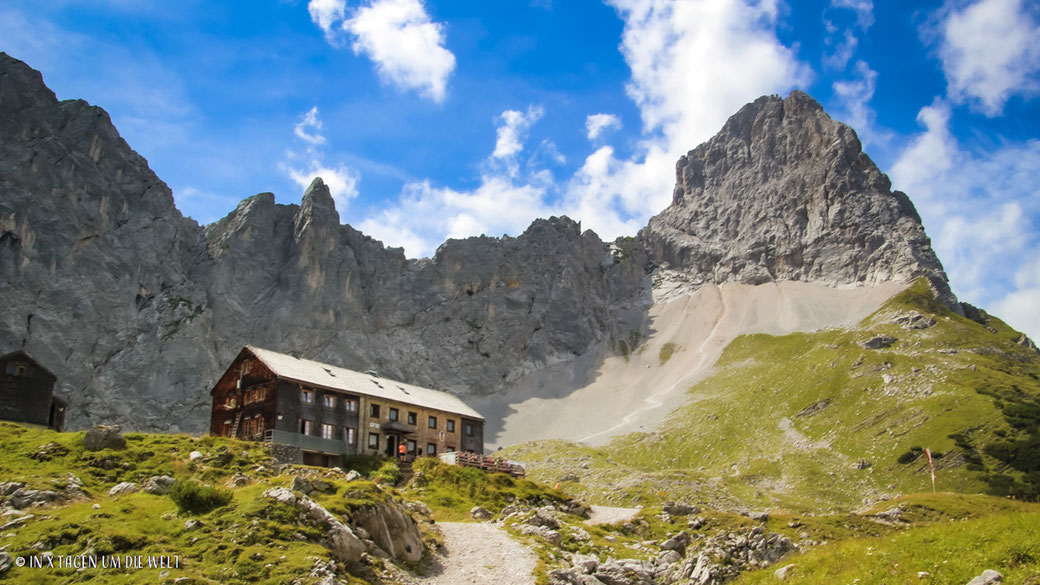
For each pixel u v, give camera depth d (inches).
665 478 5246.1
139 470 2434.8
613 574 2036.2
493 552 2176.4
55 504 1991.9
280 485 2212.1
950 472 6215.6
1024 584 1255.5
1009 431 6505.9
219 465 2623.0
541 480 5506.9
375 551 1930.4
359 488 2098.9
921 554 1509.6
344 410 3782.0
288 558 1676.9
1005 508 3147.1
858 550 1665.8
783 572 1711.4
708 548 2103.8
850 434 7347.4
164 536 1796.3
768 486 6505.9
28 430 2716.5
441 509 2834.6
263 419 3553.2
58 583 1535.4
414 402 4116.6
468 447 4303.6
